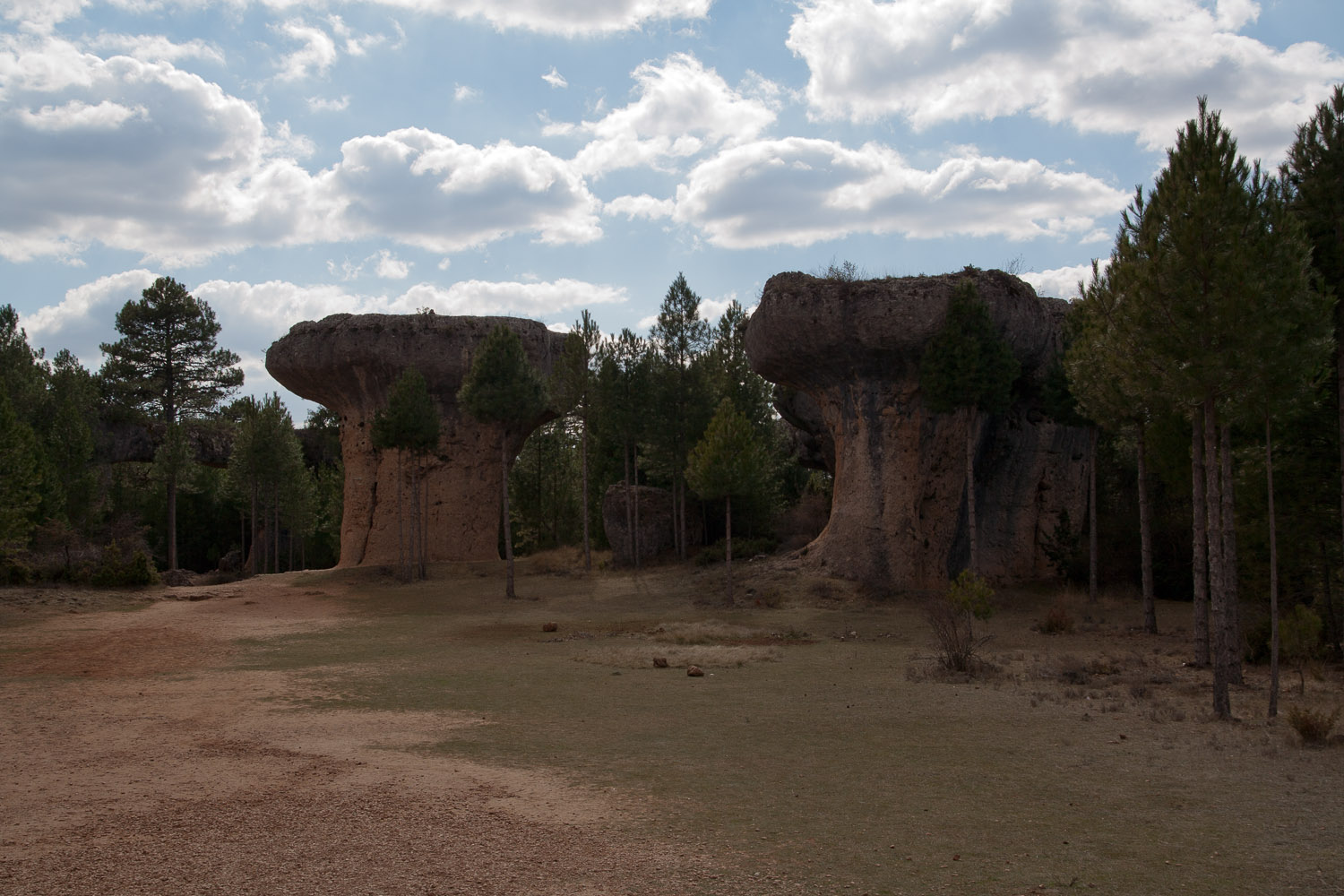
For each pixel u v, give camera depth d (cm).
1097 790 895
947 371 2877
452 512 4681
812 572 3247
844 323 3125
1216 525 1374
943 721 1259
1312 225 1670
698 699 1458
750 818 795
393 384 4597
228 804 820
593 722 1259
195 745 1098
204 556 7044
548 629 2534
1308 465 1897
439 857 677
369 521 4722
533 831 749
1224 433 1373
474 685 1619
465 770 970
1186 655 1995
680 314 4403
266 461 5506
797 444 5184
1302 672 1605
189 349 6481
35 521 3972
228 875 633
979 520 3341
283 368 4725
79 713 1330
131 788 880
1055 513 3469
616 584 3697
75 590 3534
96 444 5738
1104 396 2217
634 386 4338
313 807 810
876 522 3188
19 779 916
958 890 623
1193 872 660
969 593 1817
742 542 4125
